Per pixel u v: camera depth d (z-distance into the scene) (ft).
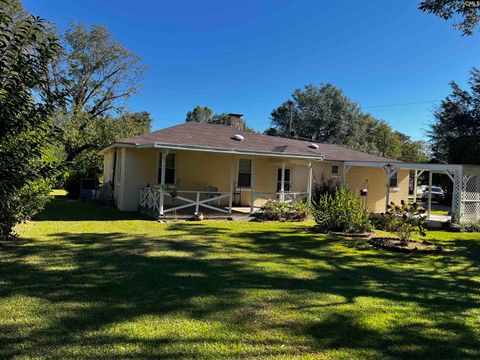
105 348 10.11
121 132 80.53
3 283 15.42
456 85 98.12
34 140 18.45
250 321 12.53
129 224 34.58
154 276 17.34
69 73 92.12
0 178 15.88
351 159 59.93
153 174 46.06
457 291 17.58
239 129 60.44
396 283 18.53
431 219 47.21
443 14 43.11
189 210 44.70
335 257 24.21
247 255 23.34
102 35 95.86
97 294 14.51
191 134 47.42
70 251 21.99
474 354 10.84
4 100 15.21
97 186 64.85
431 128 106.93
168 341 10.69
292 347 10.73
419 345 11.31
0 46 14.93
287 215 43.83
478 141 89.40
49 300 13.61
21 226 30.53
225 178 50.90
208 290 15.65
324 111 160.04
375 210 63.46
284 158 48.98
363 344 11.19
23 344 10.14
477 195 46.19
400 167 49.49
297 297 15.33
